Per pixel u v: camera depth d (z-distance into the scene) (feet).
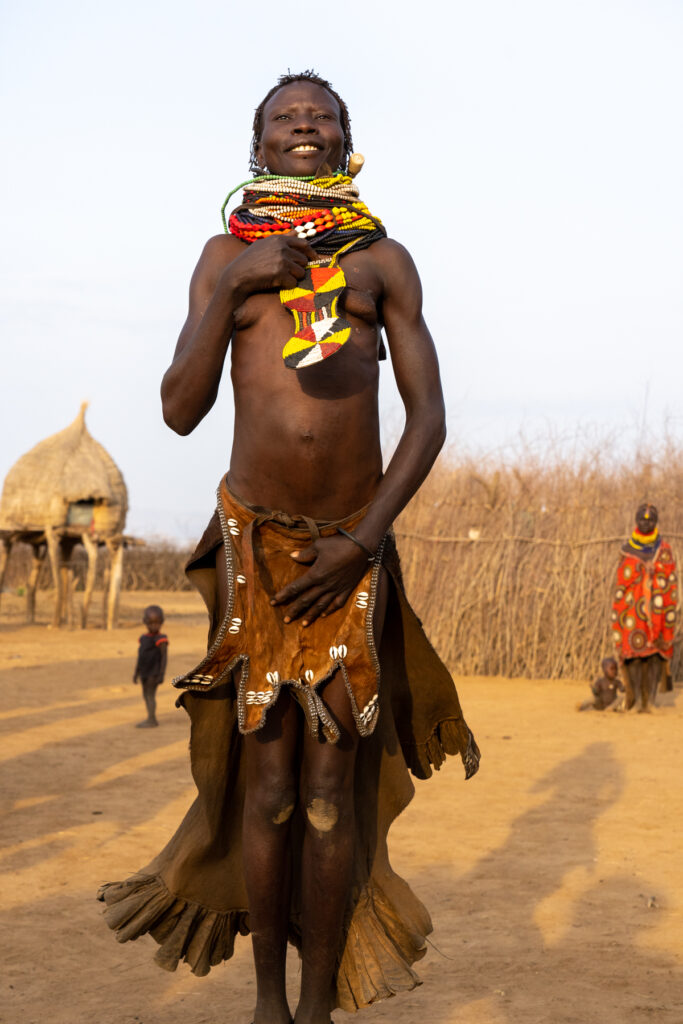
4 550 79.10
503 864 18.20
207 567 9.49
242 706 8.77
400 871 17.76
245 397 9.12
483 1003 12.30
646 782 25.30
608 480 49.96
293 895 9.56
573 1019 11.79
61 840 19.57
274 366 8.96
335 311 8.59
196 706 9.27
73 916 15.52
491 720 35.73
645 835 20.16
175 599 112.47
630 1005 12.19
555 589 47.85
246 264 8.68
